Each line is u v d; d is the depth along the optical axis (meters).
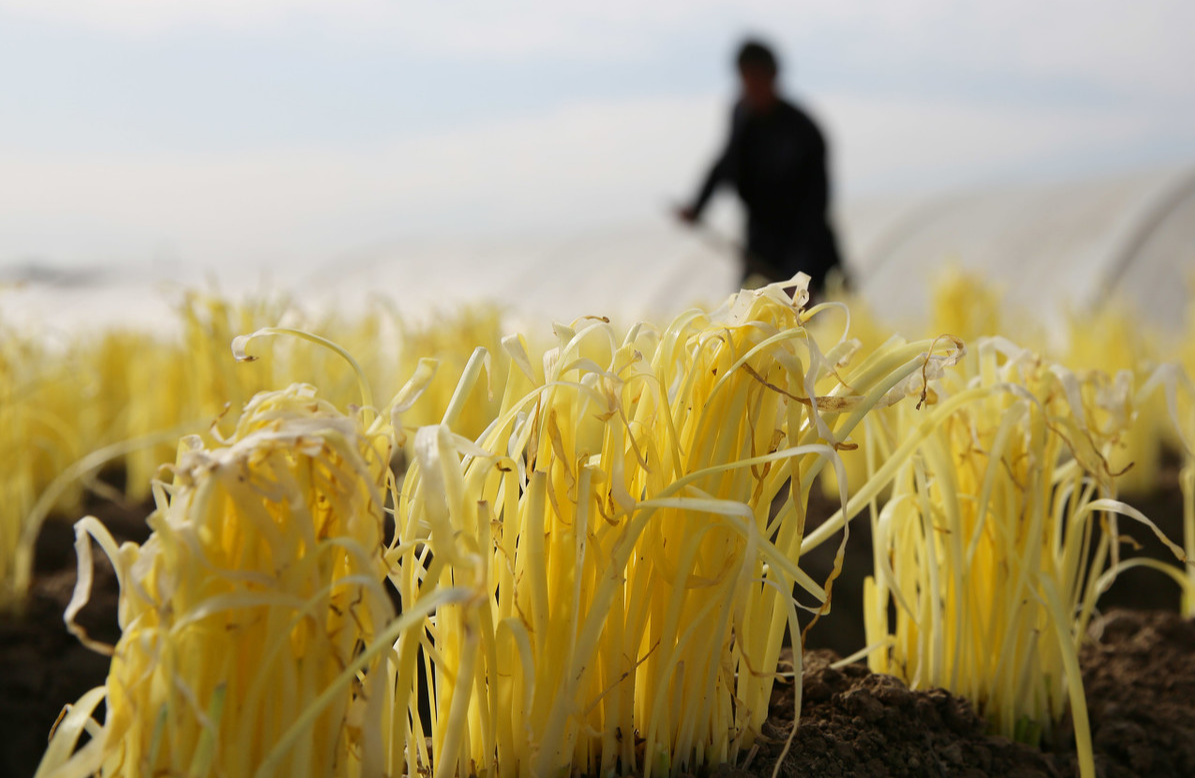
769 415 0.86
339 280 15.75
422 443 0.70
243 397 2.02
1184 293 9.48
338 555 0.72
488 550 0.79
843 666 1.21
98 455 1.73
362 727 0.69
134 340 3.66
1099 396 1.16
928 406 1.14
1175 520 2.55
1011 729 1.16
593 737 0.85
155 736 0.64
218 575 0.64
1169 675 1.39
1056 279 10.43
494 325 2.57
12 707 1.64
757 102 4.86
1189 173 11.59
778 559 0.79
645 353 0.97
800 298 0.84
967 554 1.17
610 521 0.80
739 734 0.89
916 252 12.37
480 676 0.81
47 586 2.05
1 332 2.06
